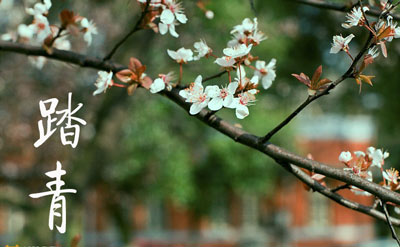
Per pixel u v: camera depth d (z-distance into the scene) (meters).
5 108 13.67
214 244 21.06
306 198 22.09
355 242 22.28
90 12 11.96
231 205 21.42
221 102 1.59
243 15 11.16
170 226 20.86
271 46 10.85
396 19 2.11
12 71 12.89
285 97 13.41
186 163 15.05
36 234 9.30
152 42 11.08
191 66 12.09
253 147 1.75
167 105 14.05
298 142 17.50
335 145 21.16
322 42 10.85
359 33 6.99
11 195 9.80
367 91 10.88
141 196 15.18
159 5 1.92
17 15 7.08
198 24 11.58
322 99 14.28
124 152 14.17
